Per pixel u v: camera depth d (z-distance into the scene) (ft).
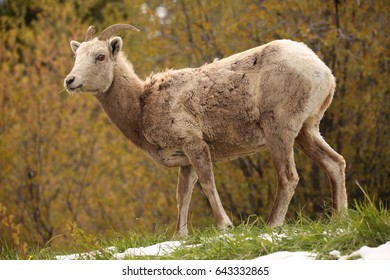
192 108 76.54
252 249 59.16
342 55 146.72
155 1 162.30
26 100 177.47
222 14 161.17
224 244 61.36
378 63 149.69
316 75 72.74
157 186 159.22
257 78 74.49
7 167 174.40
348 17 148.25
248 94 74.69
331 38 137.90
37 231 168.66
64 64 179.63
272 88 73.36
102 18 207.10
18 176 175.42
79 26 182.50
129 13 170.81
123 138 173.37
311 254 56.24
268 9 148.25
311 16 150.51
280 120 73.20
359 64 146.20
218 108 75.77
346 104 144.36
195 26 155.43
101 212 173.68
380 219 56.95
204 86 76.48
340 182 74.69
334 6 147.54
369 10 150.82
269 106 73.56
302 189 146.51
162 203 156.66
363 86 150.82
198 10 156.76
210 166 76.18
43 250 75.66
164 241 73.26
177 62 158.51
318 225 62.18
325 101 74.38
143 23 158.30
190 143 76.02
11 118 177.27
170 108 77.15
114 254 67.21
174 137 76.69
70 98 176.76
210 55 155.02
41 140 176.96
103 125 176.96
